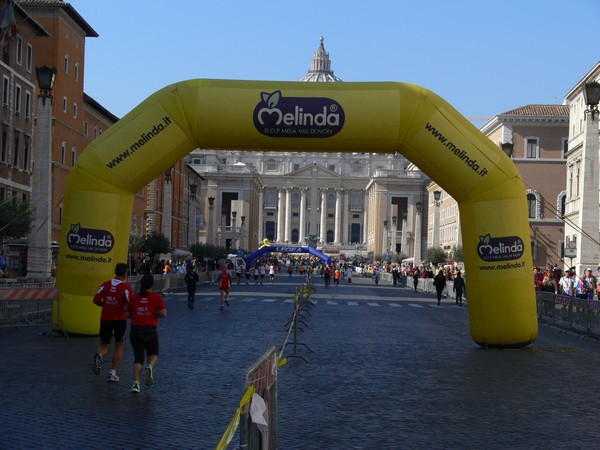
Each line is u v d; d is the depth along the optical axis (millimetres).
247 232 179250
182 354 18828
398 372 16594
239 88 20625
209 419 11438
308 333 24969
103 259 21281
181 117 20688
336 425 11234
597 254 31641
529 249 21125
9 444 9648
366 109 20328
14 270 49156
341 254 196250
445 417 11938
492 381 15602
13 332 23141
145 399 12836
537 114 82875
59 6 62312
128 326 25234
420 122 20453
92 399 12719
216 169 179625
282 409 12320
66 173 65500
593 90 31188
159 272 54812
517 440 10500
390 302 46688
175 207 105250
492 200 20750
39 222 31016
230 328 26031
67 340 21156
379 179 179250
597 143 31031
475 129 20891
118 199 21203
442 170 20766
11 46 53125
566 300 28656
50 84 30250
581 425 11531
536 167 83000
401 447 10008
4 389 13461
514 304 20859
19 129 55156
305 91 20547
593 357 20188
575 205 65500
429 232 138875
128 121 20969
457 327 29094
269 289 61031
